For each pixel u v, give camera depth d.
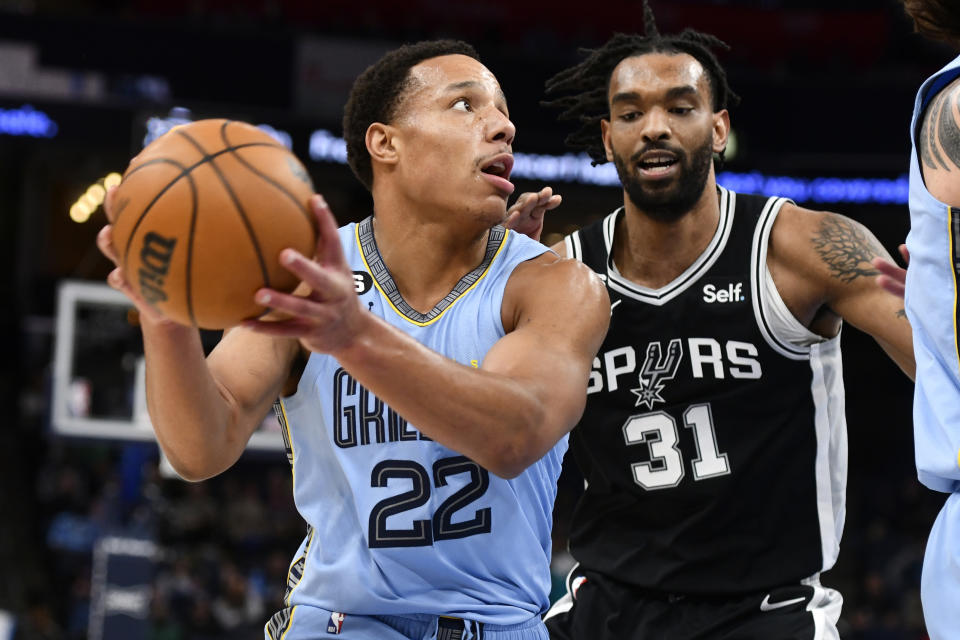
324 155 14.94
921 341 2.27
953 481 2.26
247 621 12.68
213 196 1.88
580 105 3.69
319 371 2.51
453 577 2.40
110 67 14.53
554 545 15.31
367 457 2.44
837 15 17.78
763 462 3.34
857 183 15.66
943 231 2.15
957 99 2.11
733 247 3.42
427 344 2.48
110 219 2.00
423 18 17.09
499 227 2.66
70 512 15.07
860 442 19.52
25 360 18.97
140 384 9.10
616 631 3.43
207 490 15.48
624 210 3.62
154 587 12.36
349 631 2.42
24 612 14.11
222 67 14.80
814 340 3.36
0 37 14.33
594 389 3.49
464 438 2.06
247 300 1.90
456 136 2.48
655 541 3.41
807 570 3.33
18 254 19.09
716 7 17.75
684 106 3.34
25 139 14.28
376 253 2.62
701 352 3.40
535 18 17.48
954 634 2.17
